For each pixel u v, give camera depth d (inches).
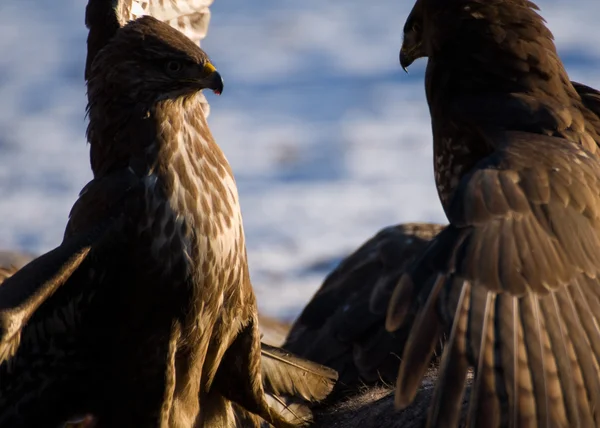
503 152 368.5
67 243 391.2
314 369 462.3
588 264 339.0
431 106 460.4
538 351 316.8
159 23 413.4
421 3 478.6
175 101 407.5
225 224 410.9
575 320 324.8
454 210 339.9
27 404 410.6
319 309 517.0
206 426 442.9
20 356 403.2
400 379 311.0
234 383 441.7
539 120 414.0
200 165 409.4
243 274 425.1
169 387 416.5
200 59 404.2
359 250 535.5
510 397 311.3
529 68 442.0
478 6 454.9
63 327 404.2
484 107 429.4
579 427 312.3
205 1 529.0
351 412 460.8
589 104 446.9
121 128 407.8
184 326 411.8
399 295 319.9
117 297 405.4
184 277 404.2
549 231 338.0
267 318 782.5
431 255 328.2
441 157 451.5
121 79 407.2
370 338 486.9
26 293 373.4
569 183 354.6
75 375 412.8
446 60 456.1
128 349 411.5
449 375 311.3
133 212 399.9
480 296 321.4
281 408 467.5
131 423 421.1
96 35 454.0
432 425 308.5
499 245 330.6
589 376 318.7
